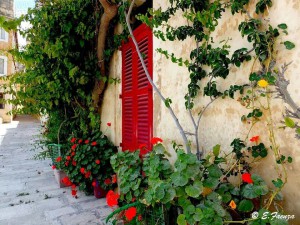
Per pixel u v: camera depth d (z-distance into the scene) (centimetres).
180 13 243
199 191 144
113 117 428
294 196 136
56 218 321
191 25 226
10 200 387
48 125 658
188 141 212
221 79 190
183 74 238
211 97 199
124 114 388
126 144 377
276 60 145
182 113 239
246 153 167
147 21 233
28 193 418
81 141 439
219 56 174
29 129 1631
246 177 138
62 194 416
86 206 361
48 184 473
